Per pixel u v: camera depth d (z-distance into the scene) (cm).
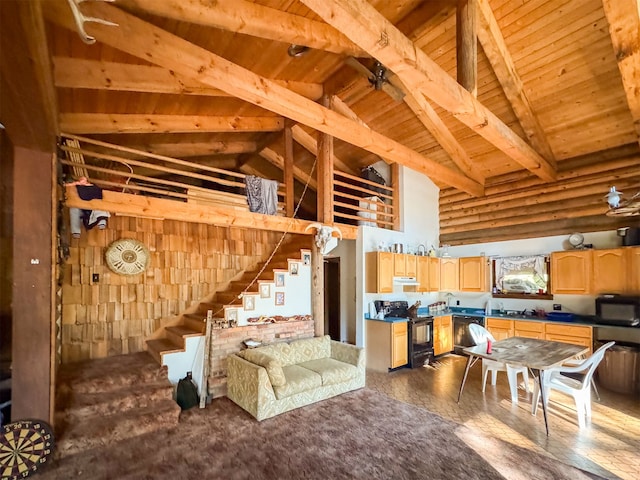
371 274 600
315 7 205
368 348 592
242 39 350
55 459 294
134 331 486
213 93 372
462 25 352
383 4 373
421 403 418
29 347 287
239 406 406
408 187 699
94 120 414
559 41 399
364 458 296
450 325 680
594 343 511
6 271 345
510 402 422
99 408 343
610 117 470
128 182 508
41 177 296
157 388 382
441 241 768
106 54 309
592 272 538
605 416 382
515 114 493
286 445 317
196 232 551
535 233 630
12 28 142
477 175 652
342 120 383
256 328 487
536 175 594
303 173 766
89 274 455
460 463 288
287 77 467
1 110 217
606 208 539
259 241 623
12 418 280
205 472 278
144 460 294
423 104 499
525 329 586
